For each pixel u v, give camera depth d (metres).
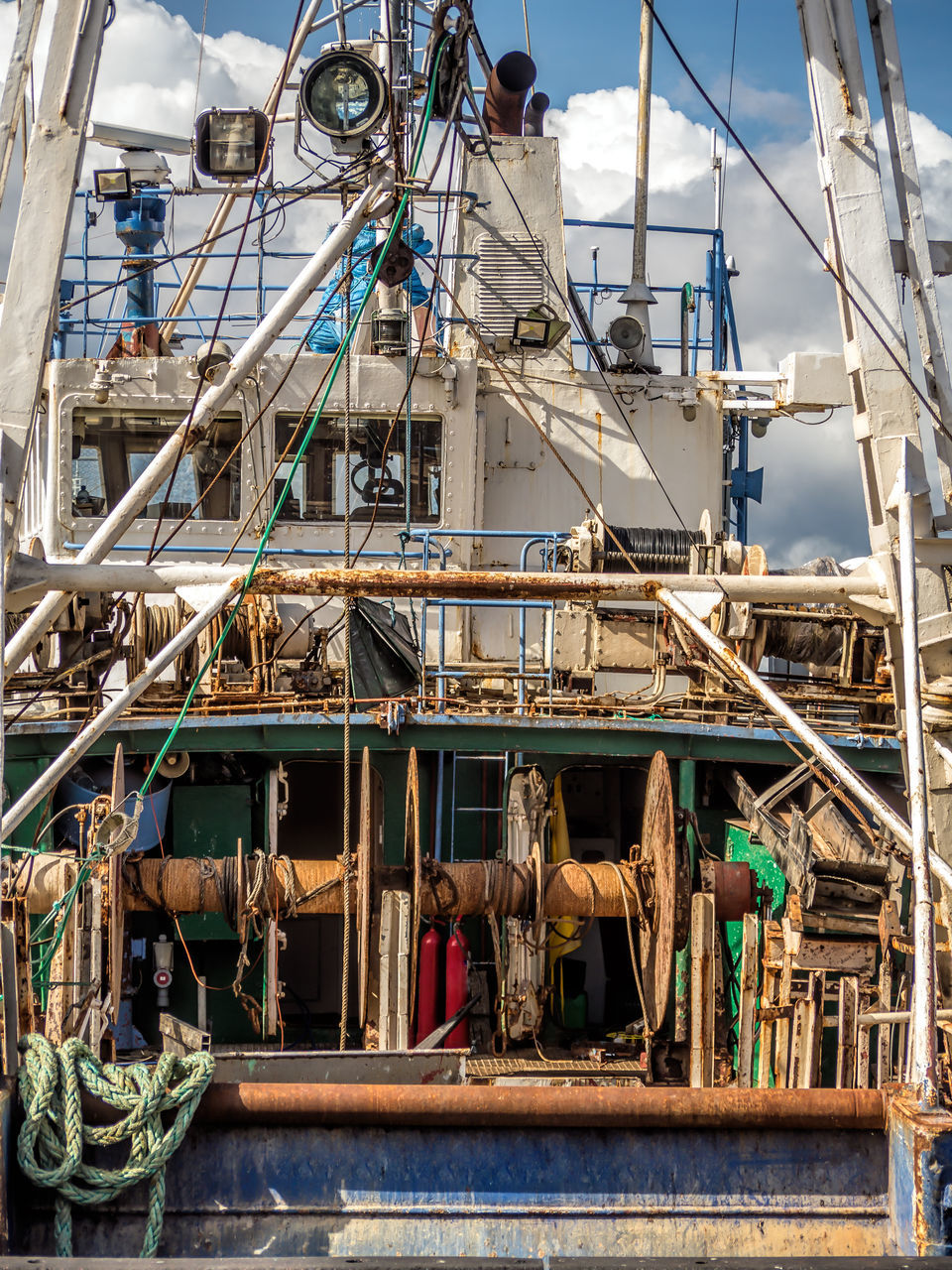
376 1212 5.99
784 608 11.92
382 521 14.06
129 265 16.39
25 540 16.64
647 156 17.56
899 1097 5.92
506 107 16.38
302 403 13.91
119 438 13.91
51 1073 5.77
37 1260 4.87
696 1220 6.07
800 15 8.37
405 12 11.55
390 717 11.89
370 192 9.10
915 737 6.73
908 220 8.34
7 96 7.65
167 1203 5.92
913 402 8.09
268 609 12.70
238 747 12.10
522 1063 11.88
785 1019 10.14
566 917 11.27
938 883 8.07
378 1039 10.80
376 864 12.01
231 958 12.61
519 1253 6.00
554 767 12.70
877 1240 6.08
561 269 16.25
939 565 8.02
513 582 7.71
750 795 12.04
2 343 7.43
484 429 15.01
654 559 13.24
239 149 11.27
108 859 10.18
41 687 11.96
